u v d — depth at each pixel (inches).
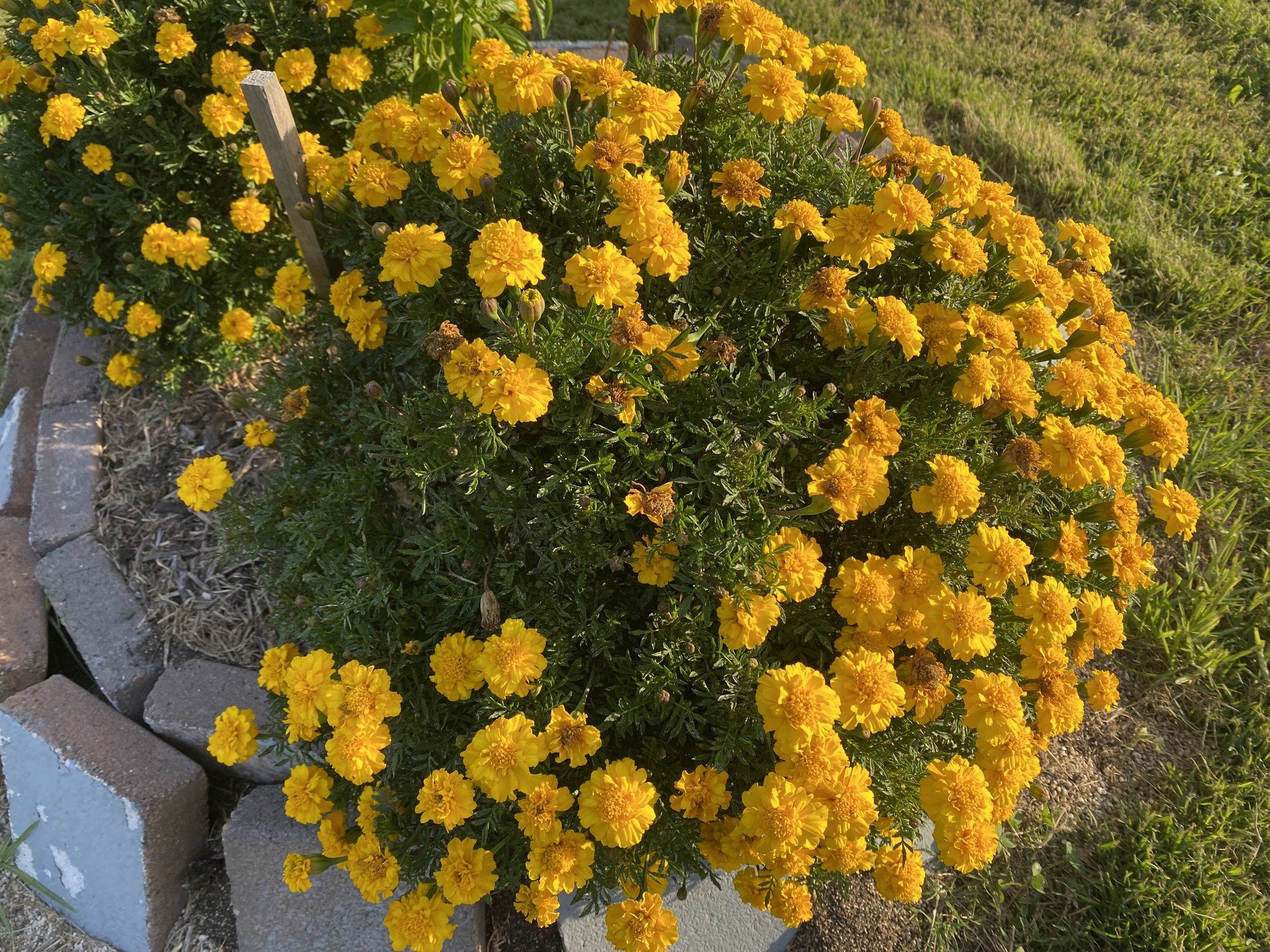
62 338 138.2
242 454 126.4
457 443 81.8
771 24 94.9
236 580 116.4
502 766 71.1
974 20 209.6
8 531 121.0
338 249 107.1
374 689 75.5
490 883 75.3
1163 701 114.3
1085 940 96.2
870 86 184.1
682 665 79.3
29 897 101.5
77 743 100.3
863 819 71.6
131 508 122.0
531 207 95.0
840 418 92.0
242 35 114.4
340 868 93.2
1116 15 208.5
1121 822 104.4
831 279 84.7
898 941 95.1
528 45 129.6
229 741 85.5
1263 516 127.6
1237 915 96.4
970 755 86.9
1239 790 106.0
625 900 79.1
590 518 80.3
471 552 85.0
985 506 89.4
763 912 93.3
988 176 168.9
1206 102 183.6
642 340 78.1
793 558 77.9
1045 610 79.0
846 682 74.7
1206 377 139.3
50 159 123.6
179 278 124.3
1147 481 130.1
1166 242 156.0
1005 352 89.0
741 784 82.8
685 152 94.6
